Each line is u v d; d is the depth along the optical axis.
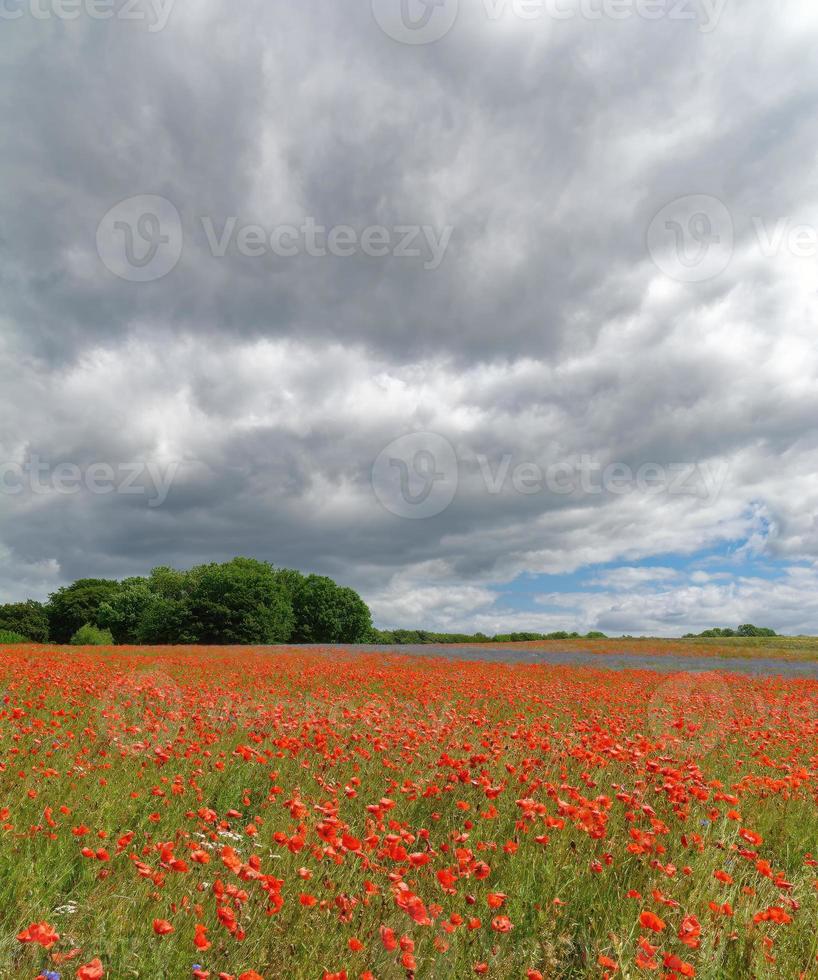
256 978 2.41
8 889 3.40
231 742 7.29
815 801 5.78
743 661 31.98
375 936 3.12
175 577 90.06
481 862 3.65
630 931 3.28
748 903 3.66
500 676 17.56
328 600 83.44
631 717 10.12
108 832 4.32
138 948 3.01
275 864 3.95
